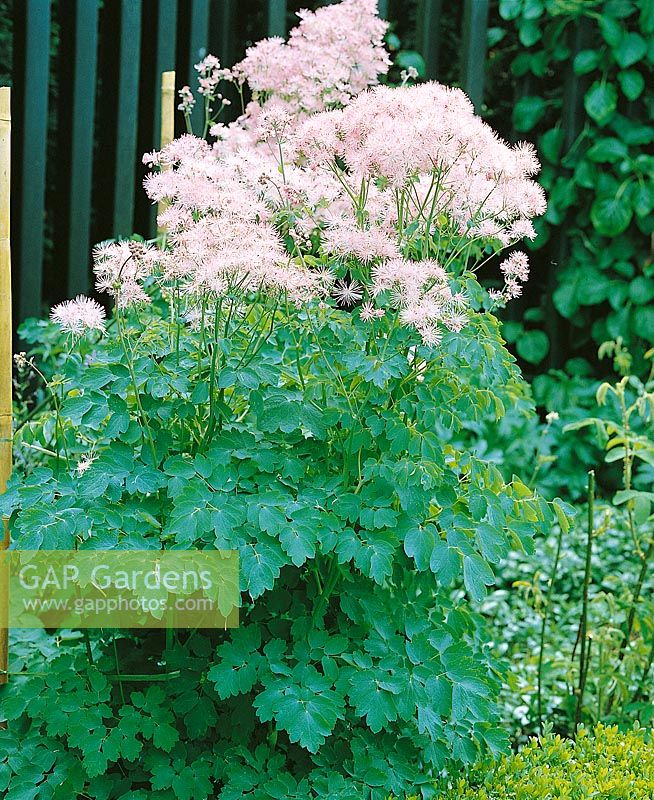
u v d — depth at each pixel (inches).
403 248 91.9
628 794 89.2
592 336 189.9
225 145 110.4
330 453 93.2
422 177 95.0
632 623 119.6
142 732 85.7
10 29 220.8
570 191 184.9
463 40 180.1
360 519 84.4
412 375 90.0
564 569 151.9
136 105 164.1
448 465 101.6
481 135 86.9
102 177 172.1
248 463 87.1
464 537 85.7
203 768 87.3
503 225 96.5
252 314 98.1
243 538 82.6
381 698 83.1
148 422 88.9
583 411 182.1
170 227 87.3
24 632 109.3
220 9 172.4
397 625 91.7
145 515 87.4
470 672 86.7
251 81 115.4
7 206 95.1
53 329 142.1
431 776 94.3
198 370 90.1
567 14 183.3
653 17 178.4
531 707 119.5
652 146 192.7
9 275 95.3
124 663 94.6
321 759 89.4
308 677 84.4
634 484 179.3
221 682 83.3
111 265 84.0
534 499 92.4
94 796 86.3
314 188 92.0
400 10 223.1
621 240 185.3
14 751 88.0
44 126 158.4
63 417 92.2
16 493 87.6
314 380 90.0
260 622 92.4
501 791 89.4
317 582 91.7
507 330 193.8
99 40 213.3
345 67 115.3
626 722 115.0
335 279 90.8
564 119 187.8
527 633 136.7
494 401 95.1
